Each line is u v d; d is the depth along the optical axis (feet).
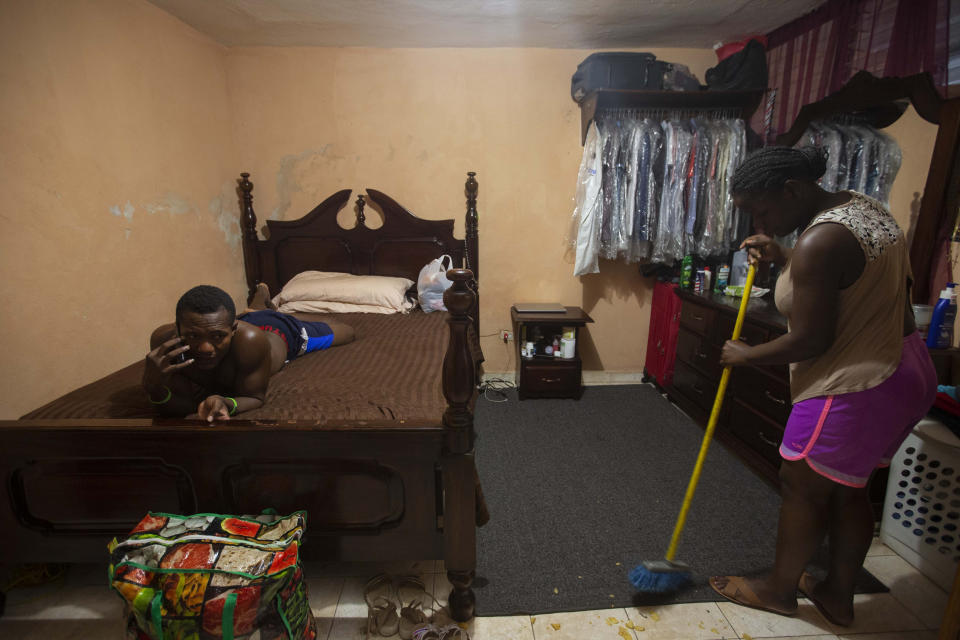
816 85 7.67
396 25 8.46
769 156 3.84
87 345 6.39
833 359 3.85
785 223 4.02
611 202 9.33
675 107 9.56
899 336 3.73
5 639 4.43
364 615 4.74
